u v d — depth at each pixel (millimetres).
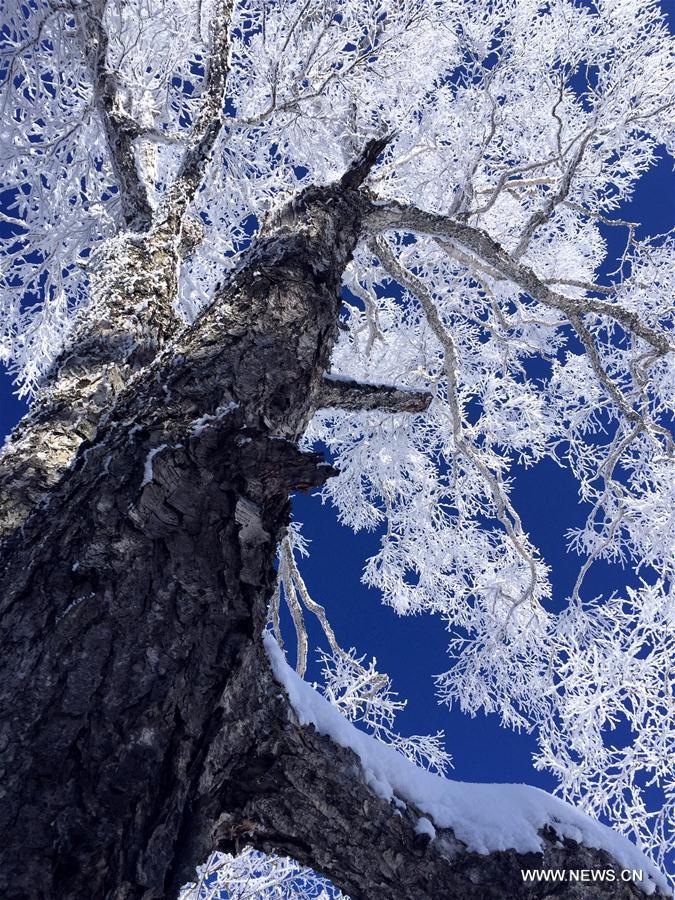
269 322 1667
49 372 2055
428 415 5391
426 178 4992
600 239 5531
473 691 4816
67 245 4035
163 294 2432
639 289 4664
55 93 3900
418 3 3932
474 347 5578
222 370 1503
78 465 1370
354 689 4043
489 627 4992
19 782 1030
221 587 1214
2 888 959
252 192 4406
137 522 1202
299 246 1932
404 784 1678
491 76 4602
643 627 4262
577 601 4348
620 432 4430
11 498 1567
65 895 983
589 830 1849
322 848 1535
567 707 4180
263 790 1437
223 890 3764
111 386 1964
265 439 1215
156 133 3213
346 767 1546
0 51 3387
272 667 1500
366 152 2340
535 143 5129
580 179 4852
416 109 4730
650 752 3949
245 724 1354
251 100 4363
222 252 4602
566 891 1684
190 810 1191
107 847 1028
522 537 4375
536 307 5699
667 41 4359
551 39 4598
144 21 3770
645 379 3863
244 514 1214
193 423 1299
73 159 3986
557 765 4125
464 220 3049
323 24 3883
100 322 2191
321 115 4113
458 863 1613
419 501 5383
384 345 5383
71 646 1127
